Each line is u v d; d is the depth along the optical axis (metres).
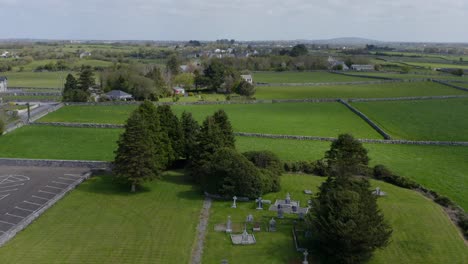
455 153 80.44
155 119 65.38
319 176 67.19
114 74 151.62
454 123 106.88
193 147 64.62
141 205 53.56
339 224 37.50
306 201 56.16
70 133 90.62
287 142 87.12
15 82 186.38
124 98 138.38
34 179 61.69
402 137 92.31
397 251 42.00
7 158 69.25
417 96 148.38
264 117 112.56
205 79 165.00
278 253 42.12
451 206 53.56
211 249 42.50
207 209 53.06
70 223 47.53
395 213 51.22
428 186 61.84
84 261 39.44
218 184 57.19
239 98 146.62
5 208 50.66
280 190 60.22
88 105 126.44
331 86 176.88
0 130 86.44
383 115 116.25
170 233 45.72
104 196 56.38
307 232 45.25
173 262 39.75
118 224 47.62
